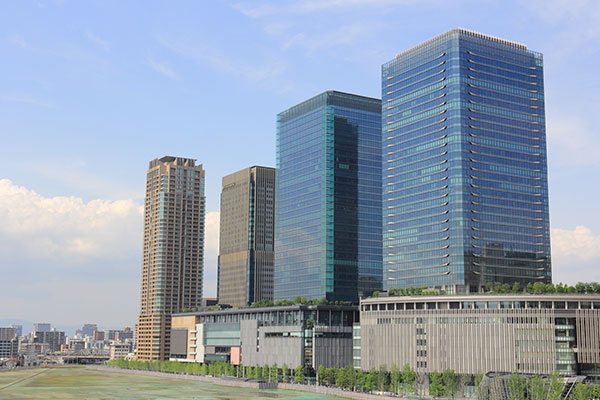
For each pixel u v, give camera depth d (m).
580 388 185.12
